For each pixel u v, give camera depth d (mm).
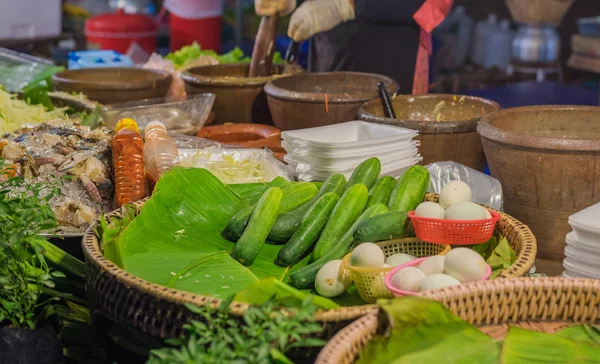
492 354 1099
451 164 1938
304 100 2328
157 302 1177
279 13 2830
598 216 1470
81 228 1744
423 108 2432
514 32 6449
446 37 6344
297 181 1940
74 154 1919
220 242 1639
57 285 1593
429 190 1897
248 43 5957
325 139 1989
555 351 1110
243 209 1705
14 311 1372
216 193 1749
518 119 2004
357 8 2984
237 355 1012
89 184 1851
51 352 1308
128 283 1212
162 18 6129
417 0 2893
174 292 1161
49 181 1844
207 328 1097
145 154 1965
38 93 2818
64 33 5828
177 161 1952
